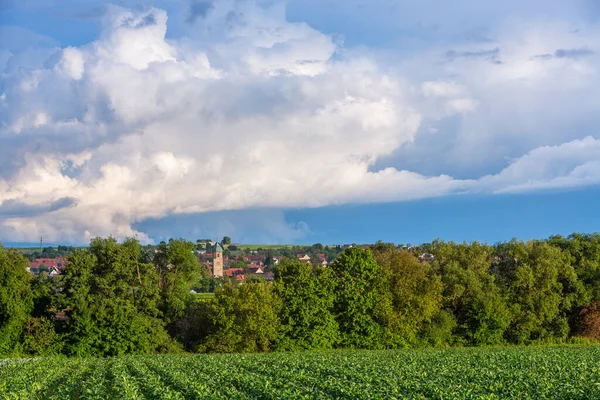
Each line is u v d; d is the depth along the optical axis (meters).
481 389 32.50
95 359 64.50
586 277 91.88
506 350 68.31
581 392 30.34
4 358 66.31
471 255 90.56
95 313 71.75
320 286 78.38
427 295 80.69
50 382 42.34
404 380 37.38
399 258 84.00
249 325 72.62
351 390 32.38
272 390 33.28
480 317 83.81
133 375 45.81
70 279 72.69
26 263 72.81
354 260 81.94
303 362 51.97
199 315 77.75
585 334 90.12
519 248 90.94
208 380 38.84
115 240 77.00
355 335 78.38
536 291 87.50
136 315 73.62
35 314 71.69
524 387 32.75
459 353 63.03
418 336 82.44
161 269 82.56
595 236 96.31
